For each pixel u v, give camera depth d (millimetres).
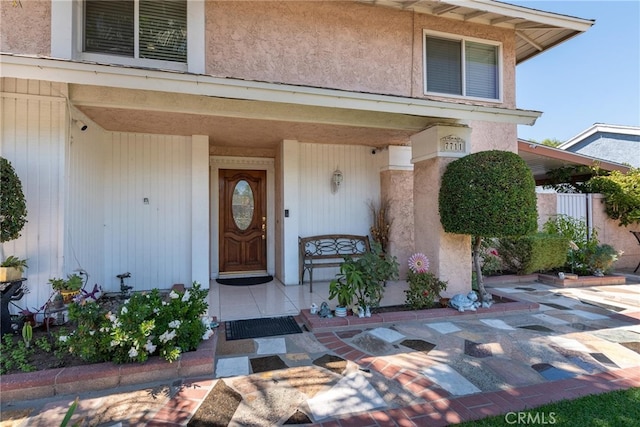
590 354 3352
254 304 5168
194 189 5988
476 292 5355
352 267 4320
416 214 5727
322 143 7008
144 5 4750
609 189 8523
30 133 3875
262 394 2635
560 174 9727
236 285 6512
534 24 6379
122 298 5336
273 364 3141
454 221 4715
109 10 4633
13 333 3492
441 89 6223
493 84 6582
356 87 5617
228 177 7457
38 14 4152
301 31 5363
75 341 2842
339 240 7066
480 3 5711
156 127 5496
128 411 2418
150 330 2828
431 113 4738
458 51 6348
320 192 7051
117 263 5750
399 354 3352
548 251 6926
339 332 3957
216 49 4945
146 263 5895
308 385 2768
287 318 4488
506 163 4434
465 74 6352
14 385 2547
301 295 5730
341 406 2480
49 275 3920
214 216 7293
